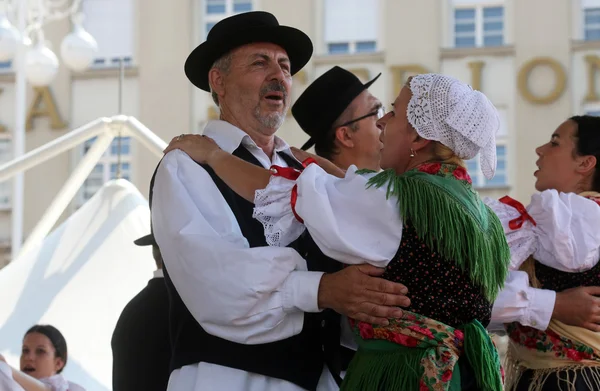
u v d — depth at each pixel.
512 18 15.15
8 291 5.09
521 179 14.91
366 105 3.78
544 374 3.00
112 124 5.26
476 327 2.49
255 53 3.10
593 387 2.96
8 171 5.10
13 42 7.87
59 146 5.18
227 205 2.76
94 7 15.94
